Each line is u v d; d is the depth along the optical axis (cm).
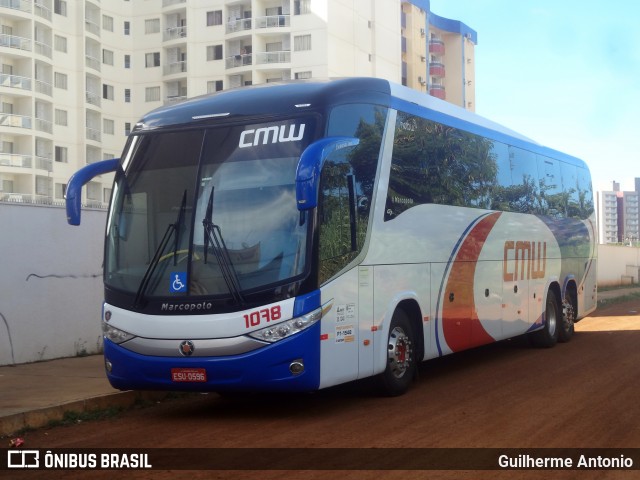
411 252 1079
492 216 1363
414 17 6662
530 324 1522
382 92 1033
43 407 896
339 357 896
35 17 5103
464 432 816
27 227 1308
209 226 875
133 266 909
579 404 972
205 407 1008
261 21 5594
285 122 895
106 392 1002
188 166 914
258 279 847
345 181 929
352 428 842
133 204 930
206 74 5831
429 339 1123
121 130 5831
